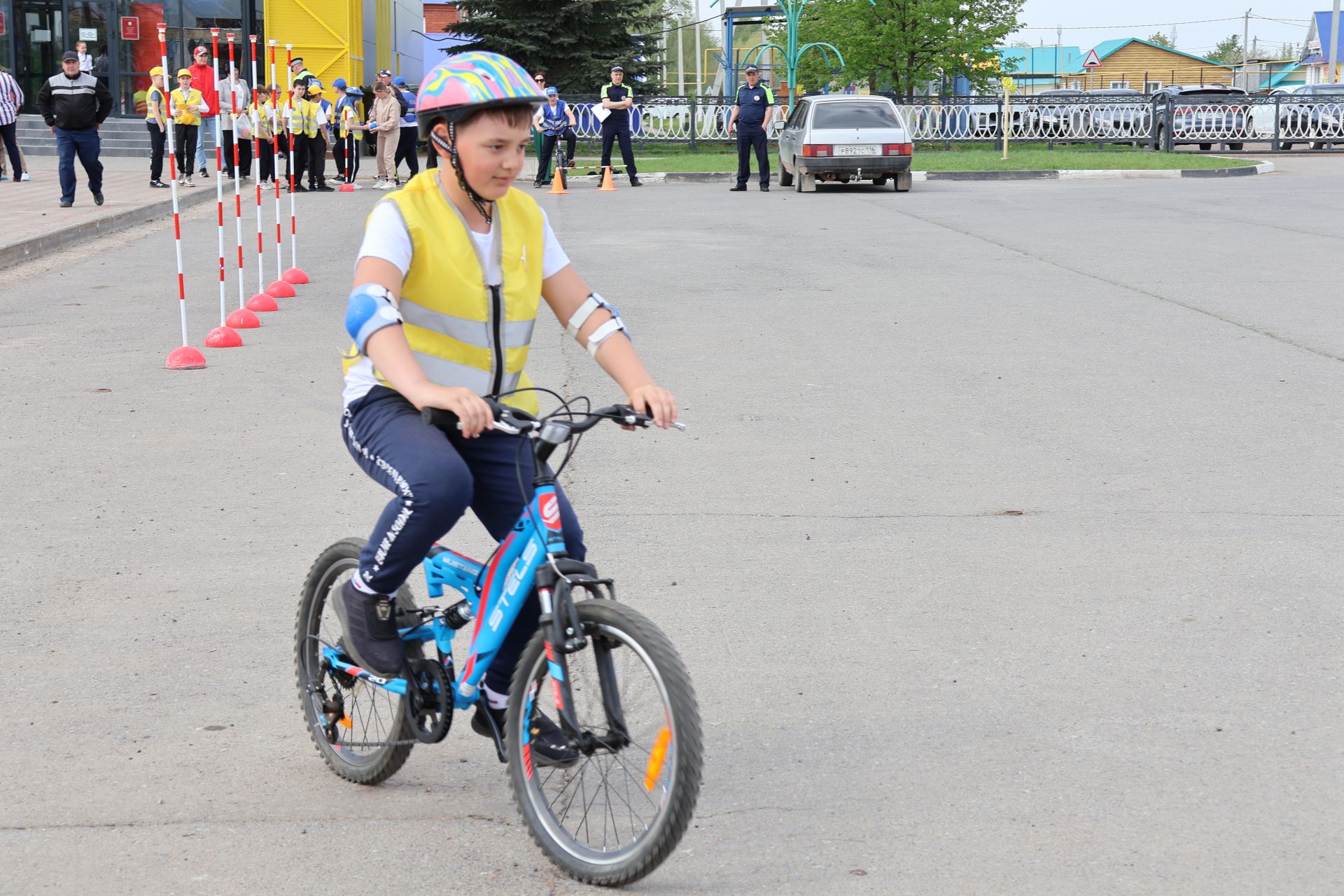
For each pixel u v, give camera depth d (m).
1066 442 7.29
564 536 3.35
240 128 24.44
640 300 11.87
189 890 3.21
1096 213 18.78
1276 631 4.77
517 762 3.32
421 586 5.16
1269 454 7.02
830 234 16.67
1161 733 4.01
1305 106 36.12
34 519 6.12
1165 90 40.31
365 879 3.27
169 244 16.30
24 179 23.97
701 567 5.46
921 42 42.41
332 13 33.25
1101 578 5.32
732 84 49.12
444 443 3.28
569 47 36.91
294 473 6.83
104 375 9.05
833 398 8.29
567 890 3.21
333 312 11.51
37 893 3.20
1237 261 13.68
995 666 4.51
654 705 3.08
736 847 3.40
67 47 32.09
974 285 12.53
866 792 3.68
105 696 4.34
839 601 5.11
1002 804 3.60
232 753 3.96
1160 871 3.26
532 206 3.43
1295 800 3.60
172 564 5.54
